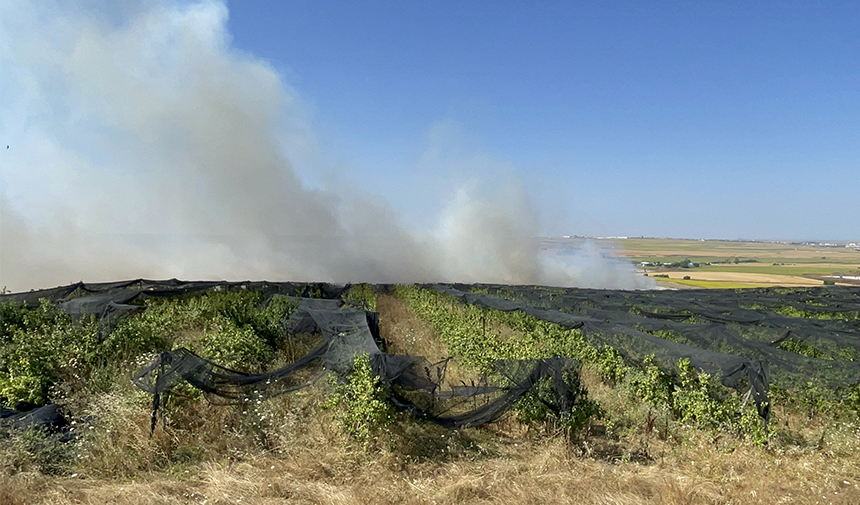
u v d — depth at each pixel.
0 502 6.42
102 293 22.48
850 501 7.23
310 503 6.88
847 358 14.39
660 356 11.62
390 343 16.94
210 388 9.01
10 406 8.99
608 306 23.98
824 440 9.79
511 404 9.20
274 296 18.41
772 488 7.57
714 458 8.43
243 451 8.31
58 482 7.09
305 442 8.50
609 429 9.84
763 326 18.17
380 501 6.90
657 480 7.73
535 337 17.45
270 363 12.24
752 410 9.16
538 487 7.44
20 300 19.19
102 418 8.42
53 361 10.45
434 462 8.35
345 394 8.80
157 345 13.14
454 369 13.69
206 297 20.75
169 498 6.79
